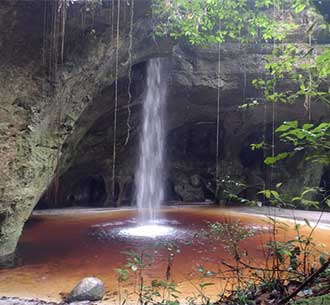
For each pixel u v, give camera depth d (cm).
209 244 760
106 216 1300
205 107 1548
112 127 1405
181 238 866
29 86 666
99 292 463
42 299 462
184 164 1842
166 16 943
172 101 1455
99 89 993
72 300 452
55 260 659
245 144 1836
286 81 1184
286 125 188
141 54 1062
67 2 636
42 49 664
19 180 671
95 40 777
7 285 517
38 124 700
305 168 1592
